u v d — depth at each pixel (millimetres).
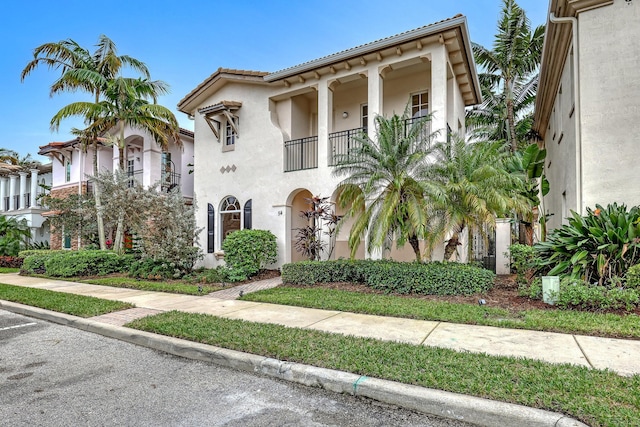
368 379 4023
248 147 14867
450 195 8859
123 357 5383
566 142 10617
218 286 10961
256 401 3912
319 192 12977
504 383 3736
